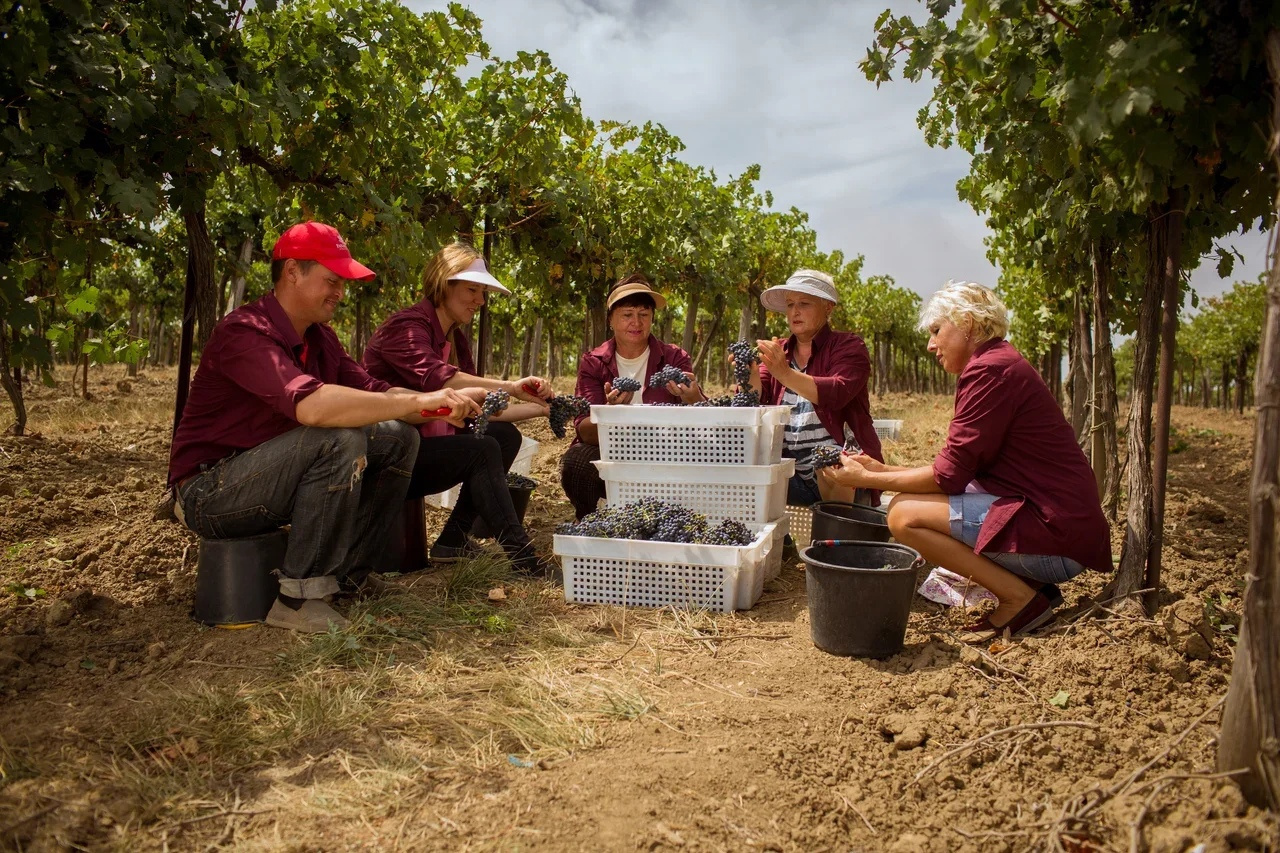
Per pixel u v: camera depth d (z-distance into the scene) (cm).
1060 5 310
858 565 368
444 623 358
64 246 391
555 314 1498
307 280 345
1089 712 283
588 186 853
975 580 359
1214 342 3309
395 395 338
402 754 248
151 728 260
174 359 3253
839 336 495
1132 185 308
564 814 221
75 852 203
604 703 287
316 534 341
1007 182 542
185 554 423
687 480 434
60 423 977
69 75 356
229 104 407
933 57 322
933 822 228
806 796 236
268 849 205
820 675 319
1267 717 209
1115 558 476
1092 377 670
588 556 398
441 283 450
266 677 300
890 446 1051
